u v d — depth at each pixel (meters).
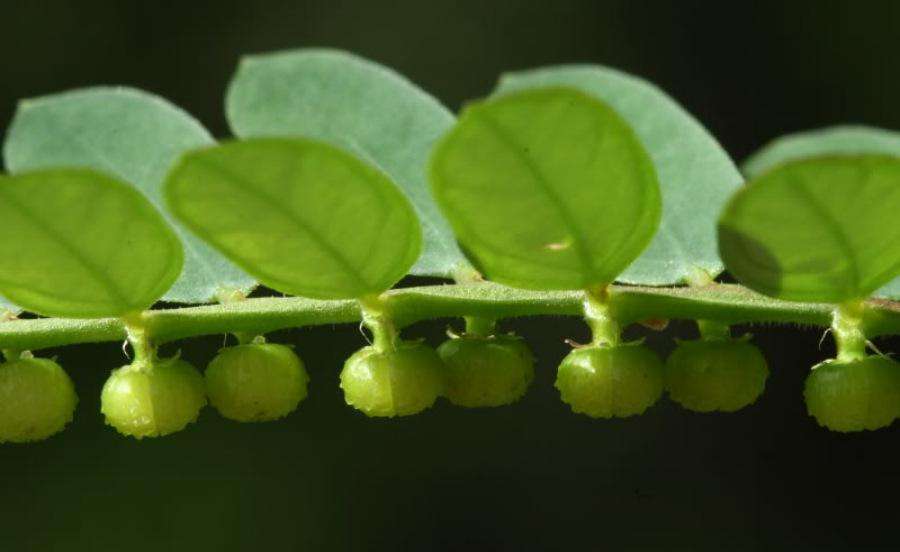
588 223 0.07
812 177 0.07
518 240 0.07
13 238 0.07
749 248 0.07
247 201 0.07
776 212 0.07
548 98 0.07
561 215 0.07
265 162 0.07
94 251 0.07
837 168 0.07
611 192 0.07
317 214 0.07
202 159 0.07
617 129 0.07
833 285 0.07
